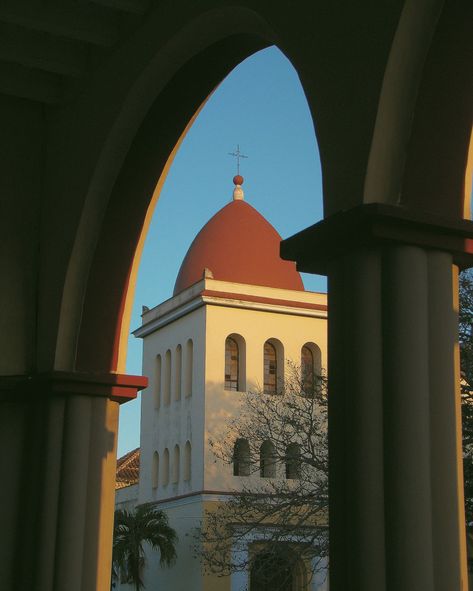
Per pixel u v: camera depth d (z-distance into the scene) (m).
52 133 8.06
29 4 6.62
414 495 4.04
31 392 7.39
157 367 36.72
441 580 4.02
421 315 4.26
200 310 34.06
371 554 4.04
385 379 4.20
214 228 37.00
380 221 4.21
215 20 5.78
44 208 8.00
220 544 28.69
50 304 7.60
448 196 4.55
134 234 7.41
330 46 4.65
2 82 7.75
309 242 4.47
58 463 7.22
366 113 4.36
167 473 34.62
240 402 33.06
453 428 4.21
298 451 26.48
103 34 6.86
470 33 4.32
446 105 4.46
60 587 6.95
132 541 29.98
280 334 34.53
